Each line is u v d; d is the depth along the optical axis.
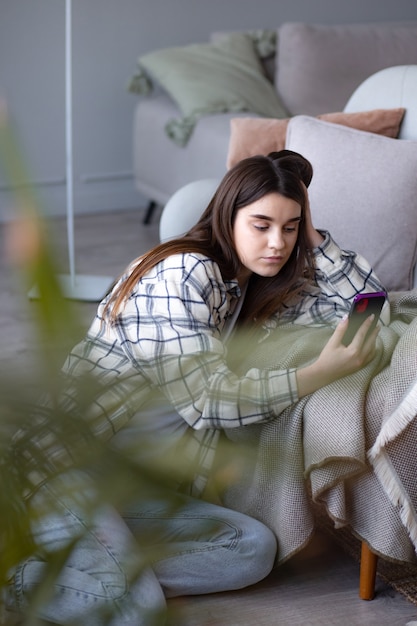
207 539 1.61
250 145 2.78
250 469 1.67
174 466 0.50
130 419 1.44
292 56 4.28
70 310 0.41
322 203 2.23
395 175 2.19
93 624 0.73
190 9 4.72
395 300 1.85
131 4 4.58
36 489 0.50
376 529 1.57
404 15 5.19
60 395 0.46
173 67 4.25
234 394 1.50
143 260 1.59
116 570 1.29
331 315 1.76
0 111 0.34
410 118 2.49
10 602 1.33
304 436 1.56
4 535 0.49
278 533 1.64
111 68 4.63
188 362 1.49
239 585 1.65
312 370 1.53
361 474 1.57
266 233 1.57
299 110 4.29
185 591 1.63
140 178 4.55
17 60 4.44
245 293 1.69
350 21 5.11
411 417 1.46
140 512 1.42
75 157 4.70
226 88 4.16
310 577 1.75
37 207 0.35
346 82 4.30
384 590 1.70
